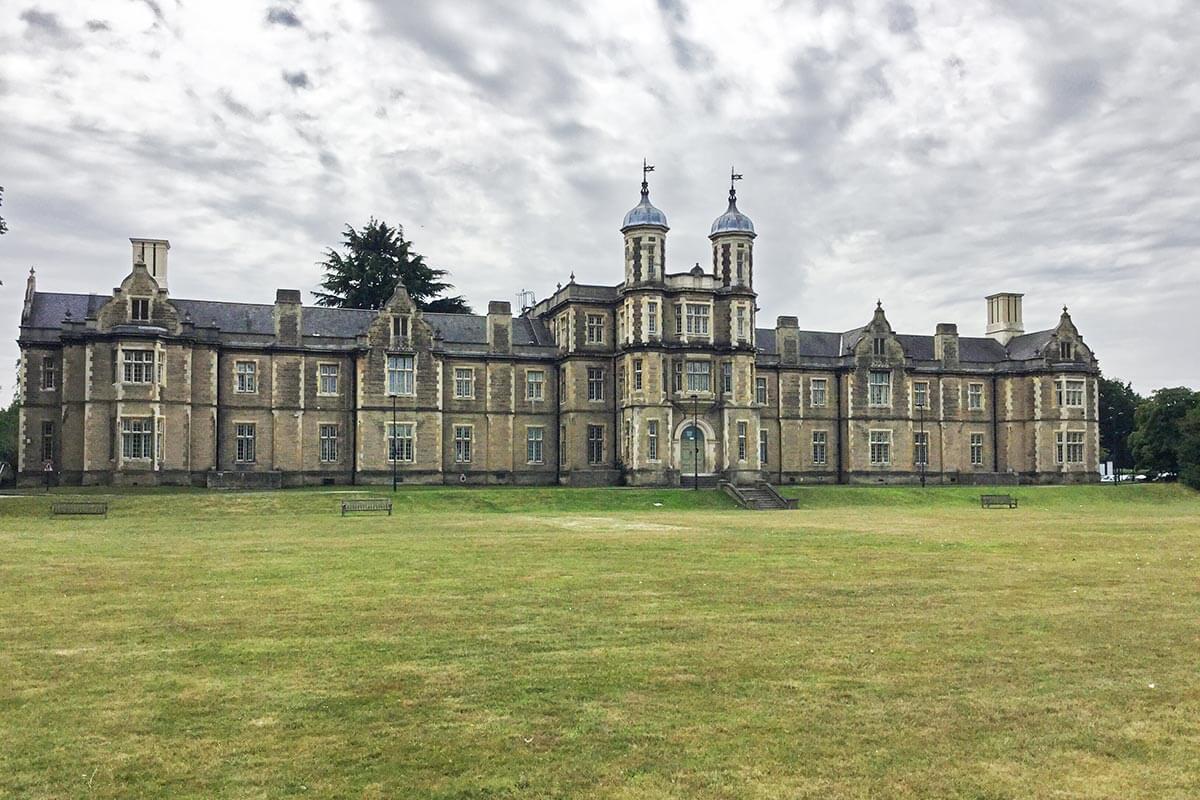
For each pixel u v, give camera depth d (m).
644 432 73.44
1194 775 12.02
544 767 12.23
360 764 12.32
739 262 76.62
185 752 12.69
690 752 12.74
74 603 22.55
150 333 65.12
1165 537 39.91
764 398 86.06
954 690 15.48
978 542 37.41
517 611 21.69
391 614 21.30
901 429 88.12
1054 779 11.89
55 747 12.84
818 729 13.62
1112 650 18.11
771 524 47.56
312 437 72.69
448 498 59.56
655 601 23.02
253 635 19.17
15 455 111.12
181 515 50.28
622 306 76.25
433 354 74.69
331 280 98.38
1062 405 89.19
